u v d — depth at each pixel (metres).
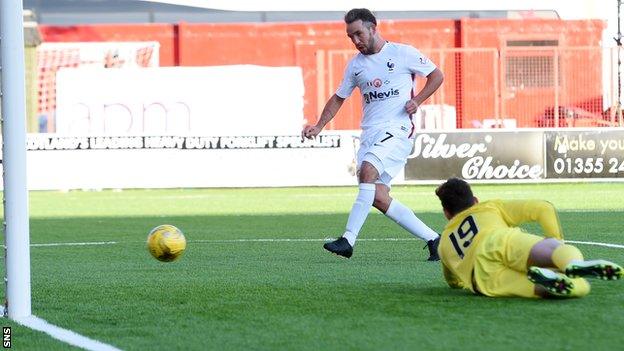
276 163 72.44
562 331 17.89
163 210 58.12
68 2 93.25
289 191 73.88
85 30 88.38
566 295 20.12
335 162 72.38
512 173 70.31
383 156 30.47
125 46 86.69
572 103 76.50
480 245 21.39
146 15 93.81
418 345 17.17
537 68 76.50
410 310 20.56
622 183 74.44
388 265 29.84
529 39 85.69
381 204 31.08
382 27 86.31
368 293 23.27
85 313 21.27
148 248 25.59
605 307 20.14
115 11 93.56
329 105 31.86
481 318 19.31
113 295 23.92
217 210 57.62
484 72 79.12
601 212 51.03
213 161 72.69
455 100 79.31
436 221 48.12
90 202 65.31
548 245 20.39
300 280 26.17
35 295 24.08
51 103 84.00
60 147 72.75
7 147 20.48
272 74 76.69
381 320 19.56
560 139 70.31
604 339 17.17
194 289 24.70
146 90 76.12
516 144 70.25
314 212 54.91
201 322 19.89
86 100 75.75
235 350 17.19
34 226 48.22
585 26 85.19
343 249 29.61
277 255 33.75
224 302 22.38
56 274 28.78
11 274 20.81
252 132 72.50
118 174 72.88
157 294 23.94
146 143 72.88
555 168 70.25
